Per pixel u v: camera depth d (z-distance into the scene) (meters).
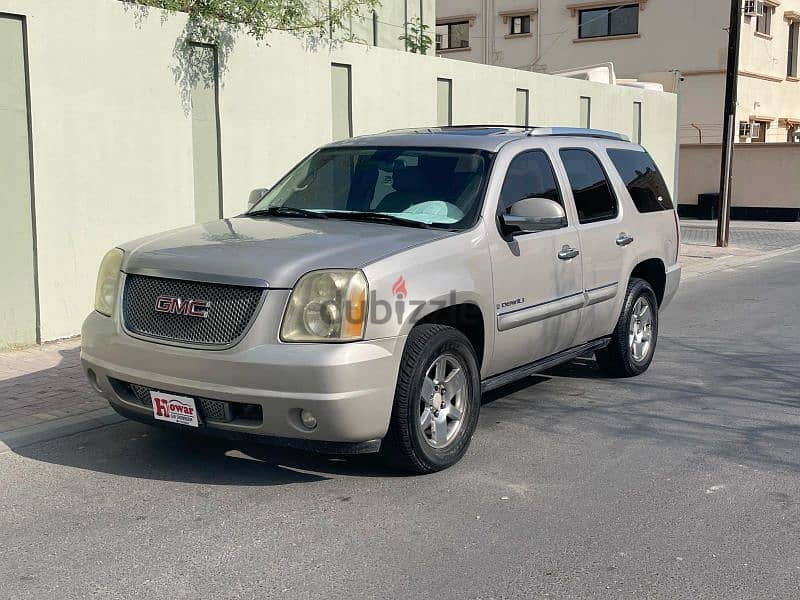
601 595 4.02
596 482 5.42
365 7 15.21
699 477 5.53
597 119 19.34
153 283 5.22
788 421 6.72
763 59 31.53
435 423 5.47
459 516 4.88
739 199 27.77
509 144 6.40
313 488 5.27
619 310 7.44
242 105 10.87
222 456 5.80
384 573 4.21
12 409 6.65
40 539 4.58
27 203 8.66
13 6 8.34
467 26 35.03
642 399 7.29
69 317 9.11
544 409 6.98
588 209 7.03
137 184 9.68
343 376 4.76
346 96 12.58
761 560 4.38
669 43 30.69
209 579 4.15
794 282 14.85
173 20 9.91
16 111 8.51
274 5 11.07
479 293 5.60
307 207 6.38
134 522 4.79
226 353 4.84
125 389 5.39
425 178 6.18
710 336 10.12
